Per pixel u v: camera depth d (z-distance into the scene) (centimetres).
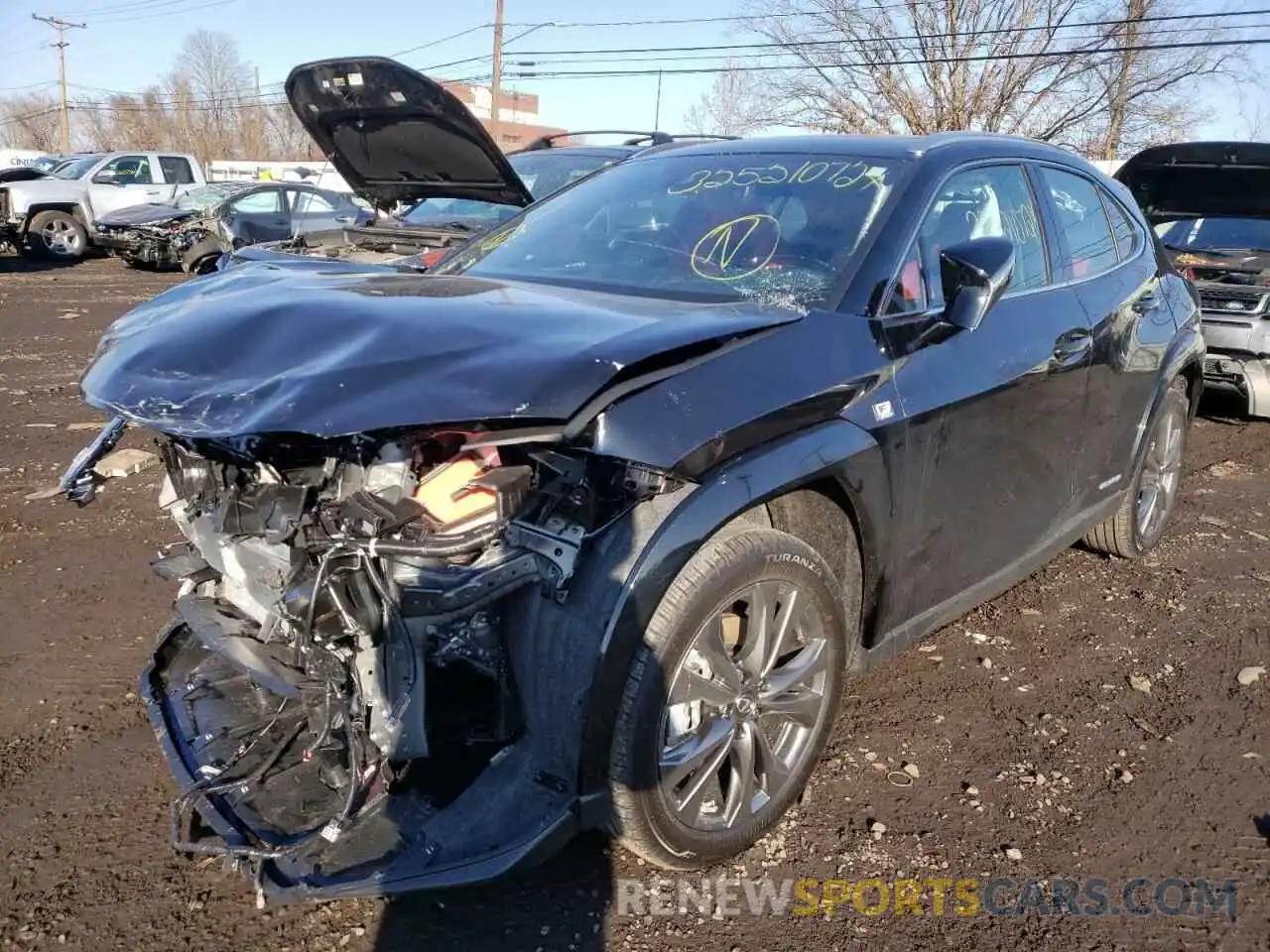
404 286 298
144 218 1744
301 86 500
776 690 275
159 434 290
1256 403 812
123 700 353
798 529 284
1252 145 750
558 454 231
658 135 988
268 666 247
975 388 319
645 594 234
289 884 226
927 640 416
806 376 266
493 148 491
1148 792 318
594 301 288
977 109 3025
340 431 212
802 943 253
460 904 262
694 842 263
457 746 262
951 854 287
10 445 662
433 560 228
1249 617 448
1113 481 441
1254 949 256
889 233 312
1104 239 432
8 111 8088
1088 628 432
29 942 245
